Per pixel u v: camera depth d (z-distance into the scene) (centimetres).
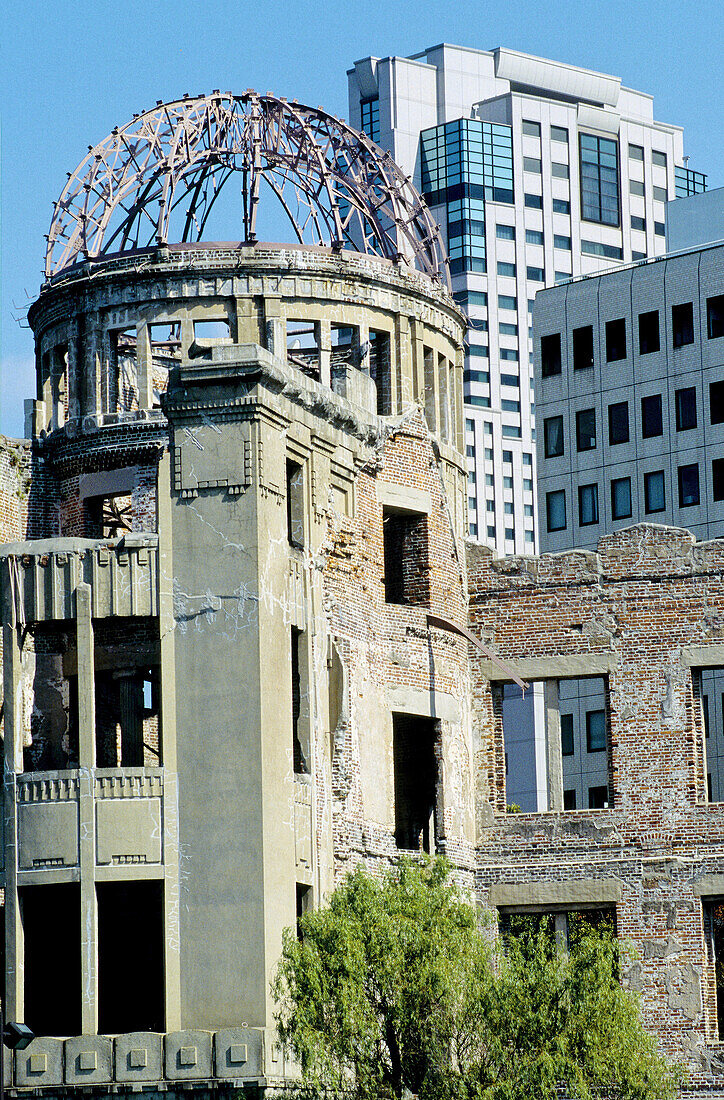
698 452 13638
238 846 6053
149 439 7525
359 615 7081
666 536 7675
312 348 8125
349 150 8194
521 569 7844
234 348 6253
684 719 7550
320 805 6556
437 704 7519
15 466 7675
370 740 7081
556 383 14375
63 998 6612
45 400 7881
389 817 7169
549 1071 5588
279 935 6084
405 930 5791
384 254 8019
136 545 6294
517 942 5966
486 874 7662
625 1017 5784
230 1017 5962
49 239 8056
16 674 6341
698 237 15688
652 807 7531
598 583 7738
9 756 6297
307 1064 5622
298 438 6600
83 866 6128
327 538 6825
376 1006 5797
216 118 7919
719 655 7538
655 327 13950
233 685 6150
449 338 8131
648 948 7412
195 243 7675
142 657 6781
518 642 7806
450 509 7862
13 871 6209
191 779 6131
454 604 7769
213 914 6031
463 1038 5822
